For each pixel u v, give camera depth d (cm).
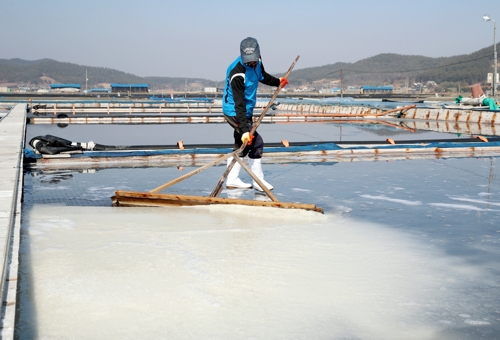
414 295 280
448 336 235
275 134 1519
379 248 365
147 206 505
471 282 300
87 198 545
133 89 13325
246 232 401
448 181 659
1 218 360
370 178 684
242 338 227
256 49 526
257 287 285
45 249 346
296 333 234
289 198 554
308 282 295
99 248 348
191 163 835
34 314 246
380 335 234
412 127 1855
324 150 929
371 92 13688
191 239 376
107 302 261
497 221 450
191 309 255
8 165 625
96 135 1461
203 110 3183
